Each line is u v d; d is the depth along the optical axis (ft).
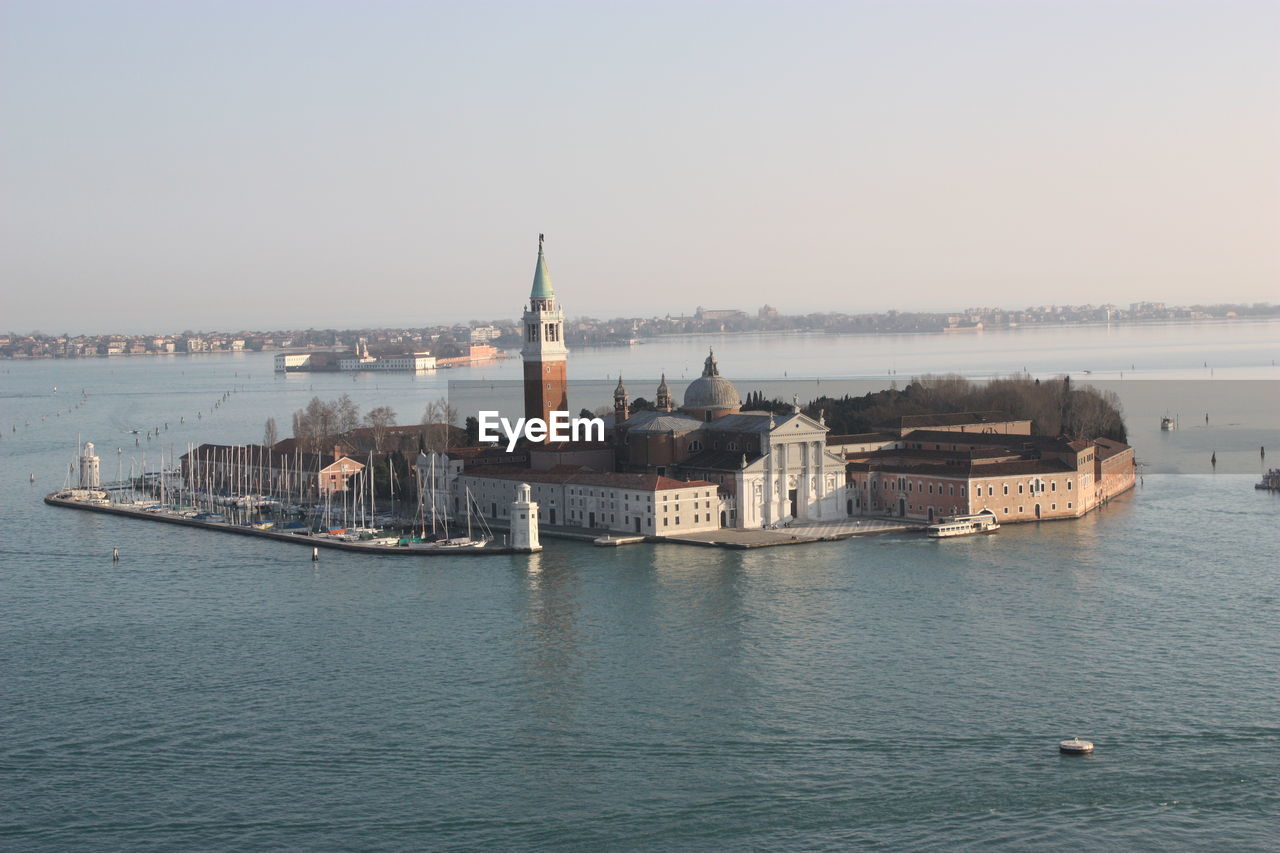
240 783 652.89
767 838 592.60
